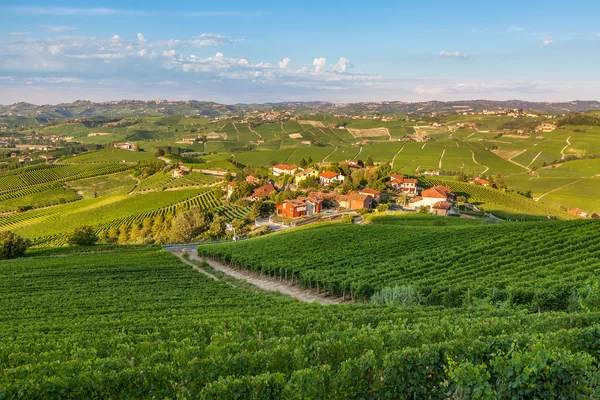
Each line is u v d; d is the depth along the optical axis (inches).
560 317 733.9
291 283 1958.7
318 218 4281.5
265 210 4638.3
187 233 3850.9
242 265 2330.2
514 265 1672.0
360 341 666.2
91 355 771.4
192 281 2010.3
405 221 3538.4
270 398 510.9
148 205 5388.8
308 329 930.1
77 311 1413.6
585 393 460.4
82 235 3481.8
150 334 960.9
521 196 5703.7
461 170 7780.5
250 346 732.0
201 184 6382.9
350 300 1638.8
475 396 463.5
